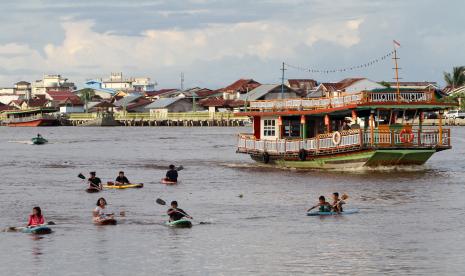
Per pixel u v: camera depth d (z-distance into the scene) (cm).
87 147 18350
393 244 5678
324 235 6025
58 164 13112
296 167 11044
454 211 7094
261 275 4888
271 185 9200
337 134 10150
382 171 10200
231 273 4941
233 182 9662
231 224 6538
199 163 12912
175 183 9669
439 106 9944
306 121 11038
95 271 5009
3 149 17662
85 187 9362
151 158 14388
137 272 4981
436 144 10112
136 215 7056
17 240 5922
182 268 5062
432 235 5975
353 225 6425
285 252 5462
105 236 6047
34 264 5191
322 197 7044
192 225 6488
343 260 5222
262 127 11619
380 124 10106
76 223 6644
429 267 5019
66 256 5397
